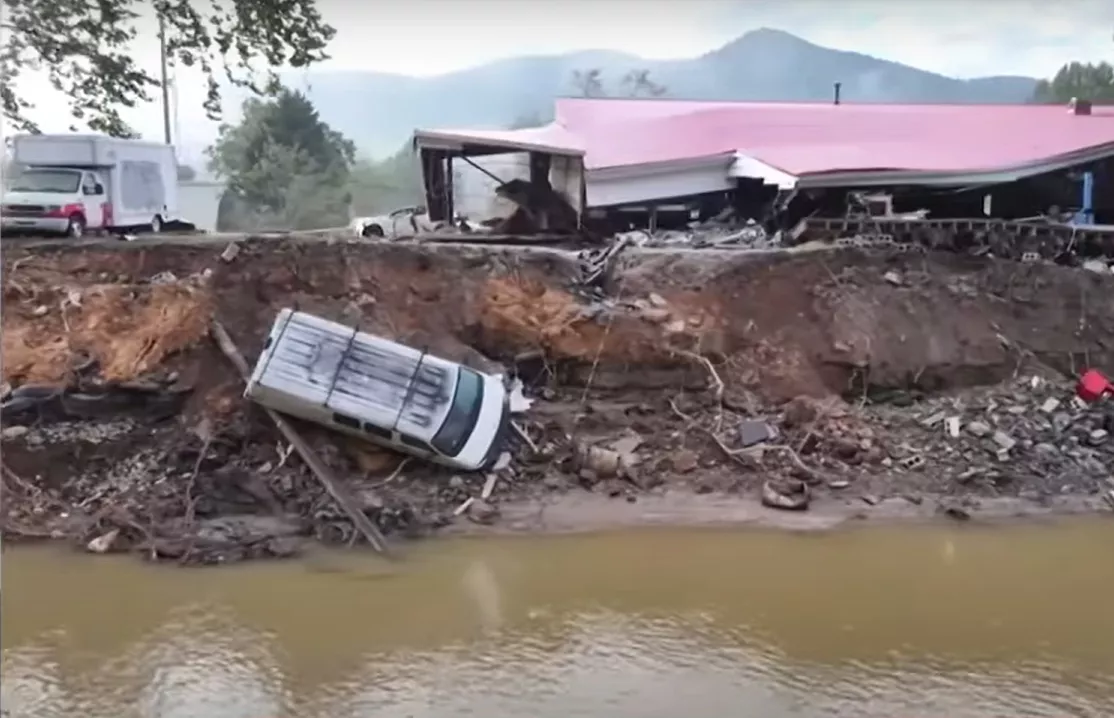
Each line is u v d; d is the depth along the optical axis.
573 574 18.61
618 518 21.30
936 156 30.80
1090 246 29.03
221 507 20.89
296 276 24.61
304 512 20.75
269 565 19.00
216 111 30.78
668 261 26.31
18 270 24.17
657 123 34.12
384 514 20.56
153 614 16.78
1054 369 26.50
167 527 20.14
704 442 23.56
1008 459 23.62
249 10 28.55
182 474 21.50
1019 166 29.75
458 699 13.93
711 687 14.30
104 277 24.52
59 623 16.36
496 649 15.54
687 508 21.81
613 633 16.12
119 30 29.47
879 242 27.52
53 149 28.62
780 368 25.16
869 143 32.69
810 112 35.12
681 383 24.98
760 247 27.84
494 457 22.47
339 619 16.64
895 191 30.14
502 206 34.25
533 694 14.06
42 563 18.95
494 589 17.91
